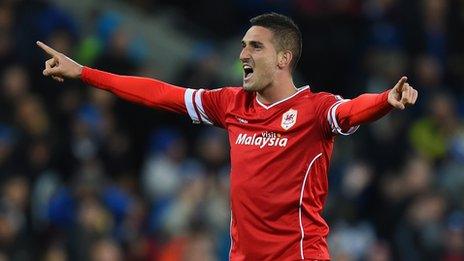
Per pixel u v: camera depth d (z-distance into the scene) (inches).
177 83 2005.4
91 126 1836.9
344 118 909.8
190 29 2295.8
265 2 2274.9
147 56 2210.9
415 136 2036.2
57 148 1784.0
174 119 1994.3
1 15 1950.1
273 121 945.5
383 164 1963.6
